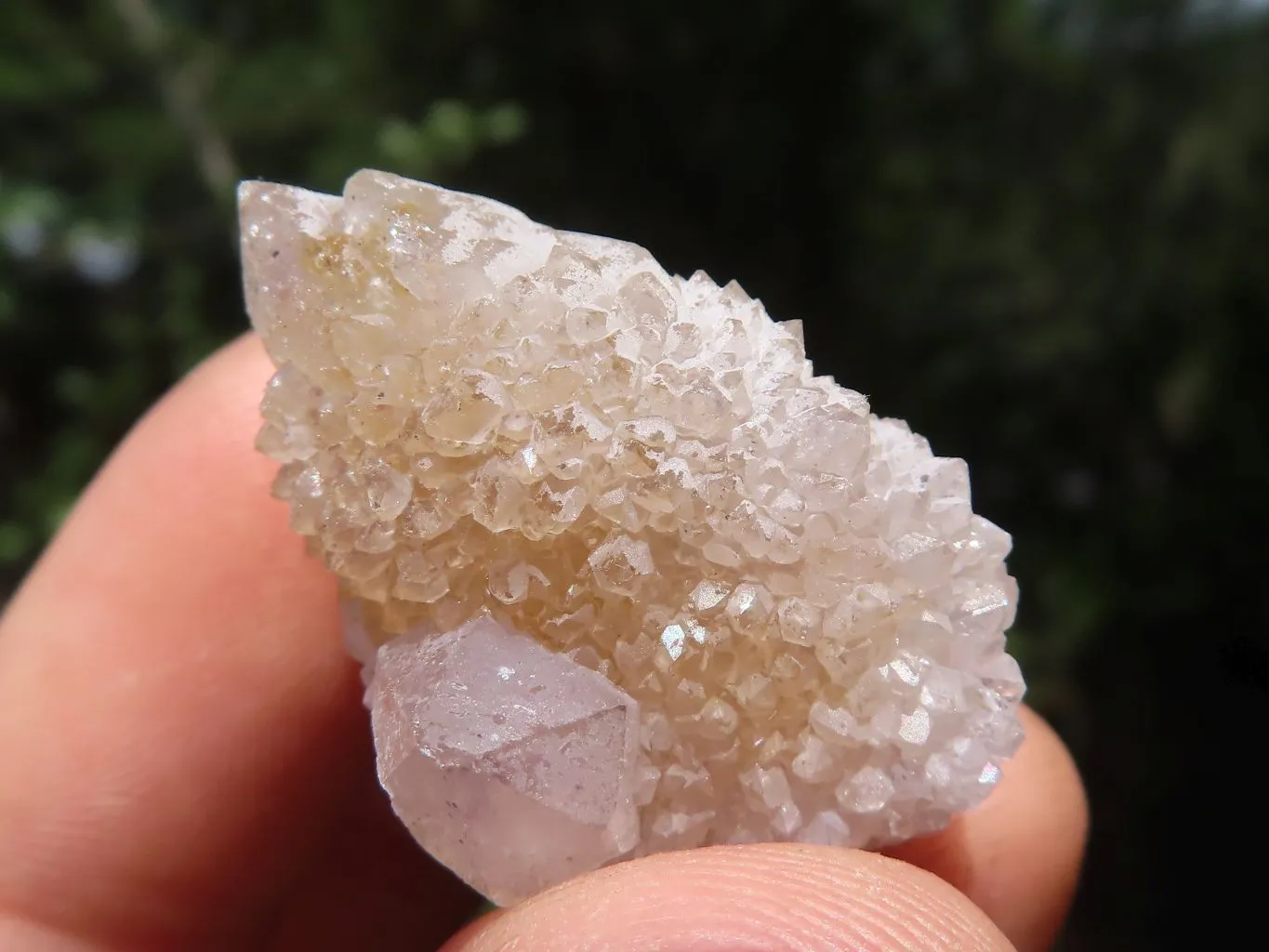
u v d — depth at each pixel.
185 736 0.05
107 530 0.06
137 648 0.05
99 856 0.05
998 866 0.05
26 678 0.05
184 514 0.06
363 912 0.06
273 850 0.06
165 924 0.05
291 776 0.06
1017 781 0.06
